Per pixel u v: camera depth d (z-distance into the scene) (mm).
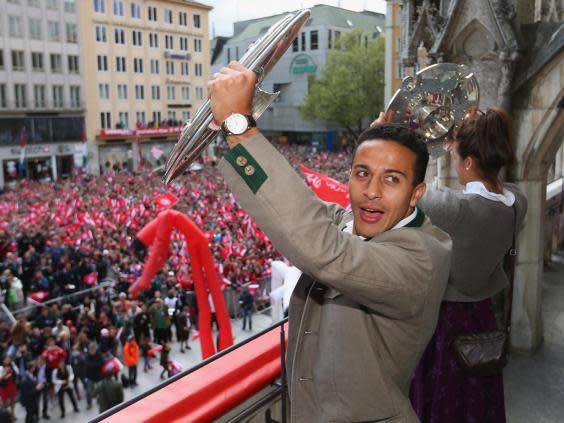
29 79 53156
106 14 58156
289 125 77750
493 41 3951
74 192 37719
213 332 16766
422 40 4250
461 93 2404
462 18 4004
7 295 17328
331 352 1396
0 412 11320
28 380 11742
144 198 33250
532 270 4203
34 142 54156
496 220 2342
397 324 1341
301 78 75062
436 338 2469
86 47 56938
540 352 4227
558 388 3648
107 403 11312
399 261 1264
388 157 1356
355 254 1229
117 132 59906
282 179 1210
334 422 1377
